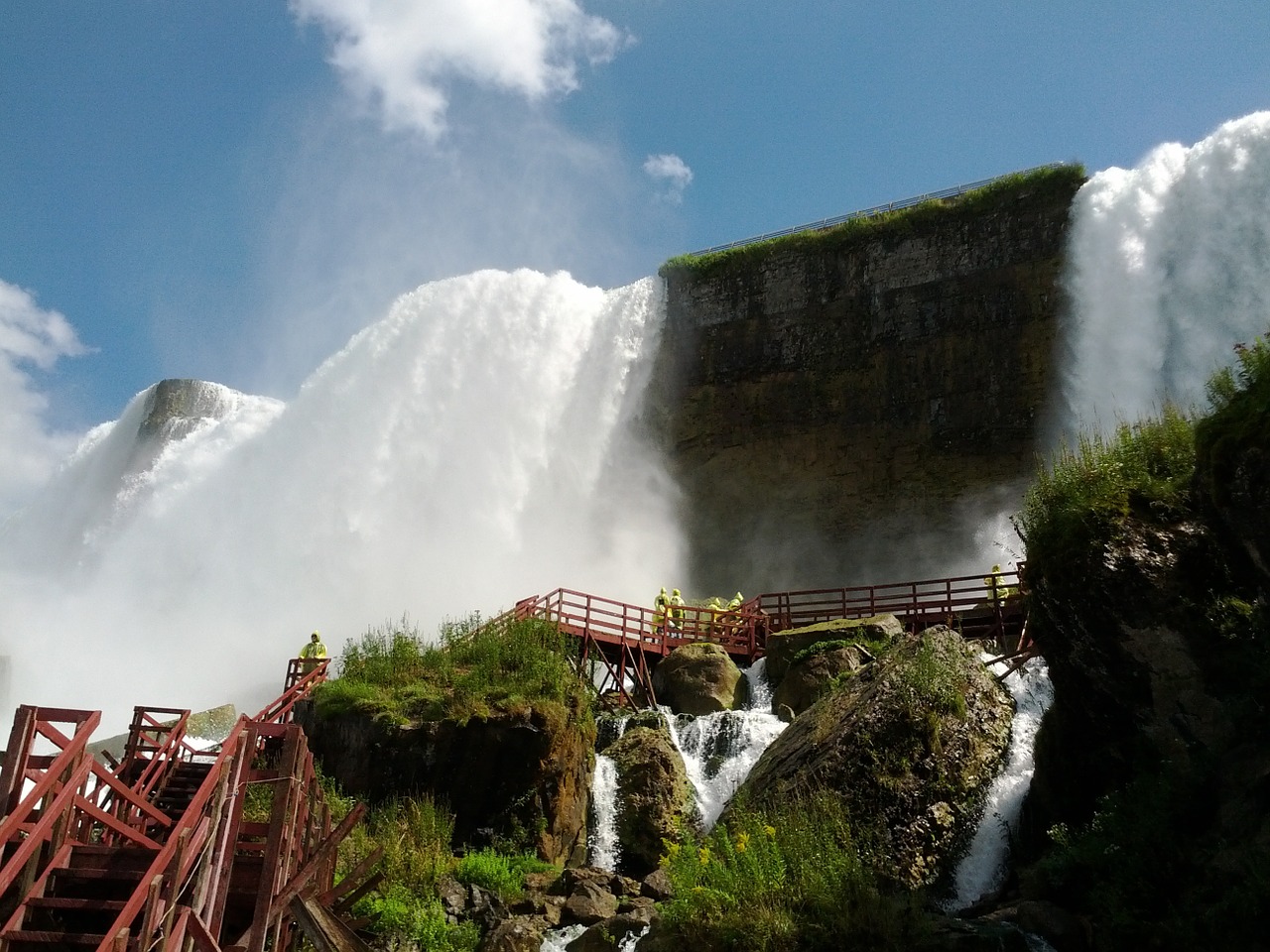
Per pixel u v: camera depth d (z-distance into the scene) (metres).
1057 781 16.19
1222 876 12.00
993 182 49.31
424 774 21.11
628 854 21.72
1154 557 14.16
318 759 22.05
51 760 11.12
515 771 21.31
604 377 56.38
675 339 55.69
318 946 12.58
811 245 53.00
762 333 53.66
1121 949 12.66
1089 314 45.97
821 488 50.78
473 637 25.20
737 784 22.45
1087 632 14.76
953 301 49.28
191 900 11.14
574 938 17.19
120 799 14.60
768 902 14.12
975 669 19.22
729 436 53.56
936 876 16.61
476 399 55.78
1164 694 13.96
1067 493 15.70
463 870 19.30
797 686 25.52
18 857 9.20
